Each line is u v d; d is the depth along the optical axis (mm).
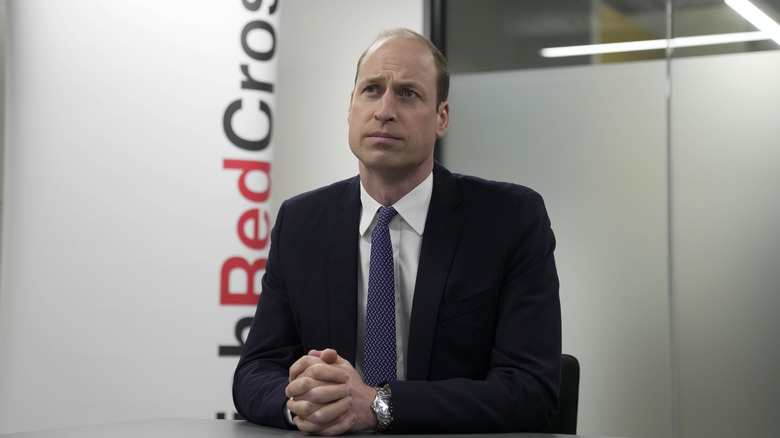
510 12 5582
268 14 4180
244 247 4039
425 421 1765
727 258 5031
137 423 1924
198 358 3936
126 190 3906
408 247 2178
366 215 2217
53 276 3836
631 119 5273
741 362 4961
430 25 5672
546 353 2045
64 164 3871
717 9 5125
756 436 4910
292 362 2248
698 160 5121
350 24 5680
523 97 5520
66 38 3908
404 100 2105
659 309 5152
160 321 3900
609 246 5285
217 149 4027
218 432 1708
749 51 5043
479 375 2127
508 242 2139
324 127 5652
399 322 2145
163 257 3924
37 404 3807
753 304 4969
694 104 5148
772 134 4984
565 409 2262
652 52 5250
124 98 3934
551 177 5441
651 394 5133
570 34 5441
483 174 5586
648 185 5219
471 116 5633
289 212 2334
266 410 1911
